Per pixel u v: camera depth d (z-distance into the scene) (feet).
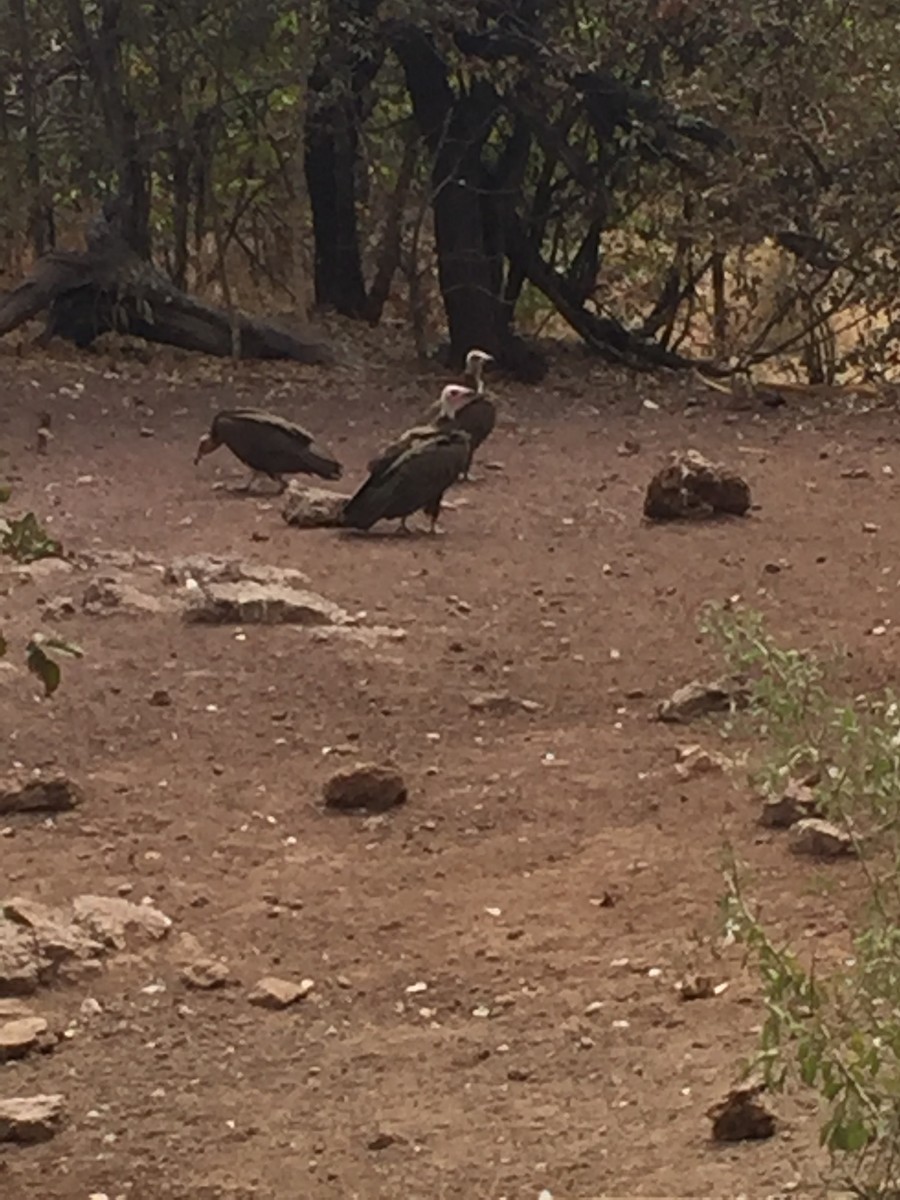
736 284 73.10
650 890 19.36
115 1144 14.64
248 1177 13.88
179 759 24.54
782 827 20.79
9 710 26.32
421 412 54.90
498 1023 16.56
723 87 59.16
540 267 65.16
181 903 19.83
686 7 59.31
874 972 11.48
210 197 66.03
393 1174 13.69
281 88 65.31
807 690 15.03
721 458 47.55
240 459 41.47
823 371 64.54
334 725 25.90
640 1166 13.30
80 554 35.12
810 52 58.34
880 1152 11.39
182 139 62.64
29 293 59.62
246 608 30.73
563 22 62.13
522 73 60.29
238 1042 16.61
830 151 58.90
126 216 62.54
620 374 63.26
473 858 20.85
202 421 51.96
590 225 65.72
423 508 37.96
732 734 22.85
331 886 20.22
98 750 24.91
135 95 63.36
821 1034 10.75
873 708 15.42
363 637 29.94
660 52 61.82
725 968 17.11
